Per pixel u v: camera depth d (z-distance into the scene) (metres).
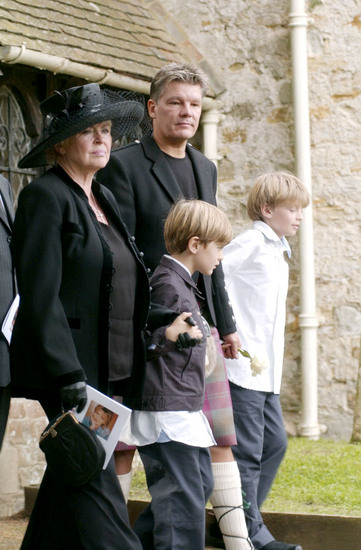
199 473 6.31
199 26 13.49
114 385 6.04
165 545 6.20
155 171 7.00
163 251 6.94
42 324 5.33
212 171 7.48
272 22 13.15
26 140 11.03
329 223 13.01
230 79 13.35
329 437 13.01
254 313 7.69
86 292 5.61
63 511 5.52
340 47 12.92
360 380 12.28
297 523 7.87
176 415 6.26
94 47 11.20
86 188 5.94
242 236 7.79
